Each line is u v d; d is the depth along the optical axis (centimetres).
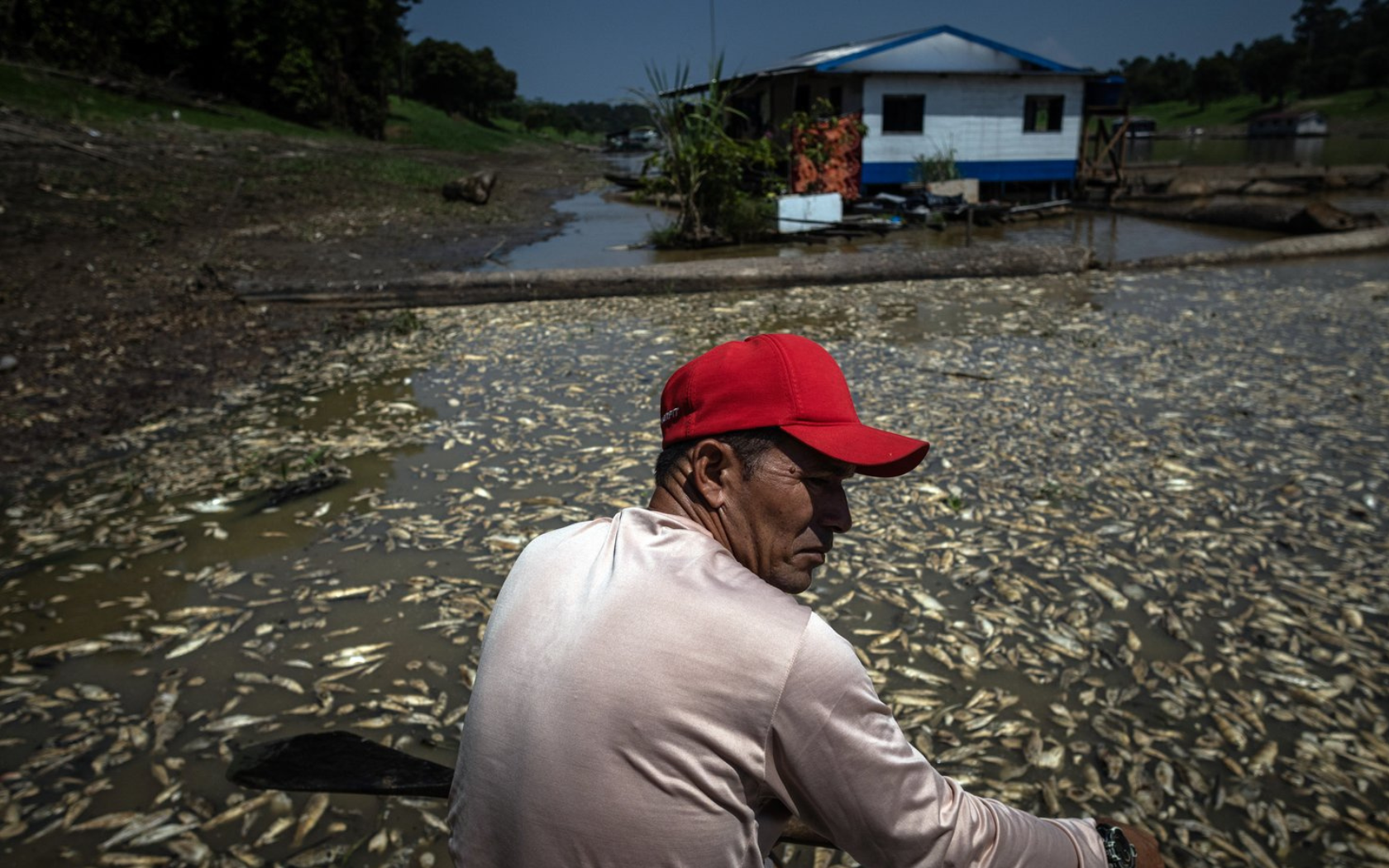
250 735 314
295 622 382
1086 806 277
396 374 740
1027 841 113
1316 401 640
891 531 452
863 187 2123
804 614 104
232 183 1834
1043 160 2223
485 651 113
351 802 281
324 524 469
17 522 475
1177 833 266
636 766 98
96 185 1519
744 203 1645
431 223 1773
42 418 623
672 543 113
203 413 642
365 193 2039
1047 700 327
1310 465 525
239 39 3428
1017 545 437
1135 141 7488
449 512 481
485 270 1266
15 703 333
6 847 265
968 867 106
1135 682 336
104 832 271
